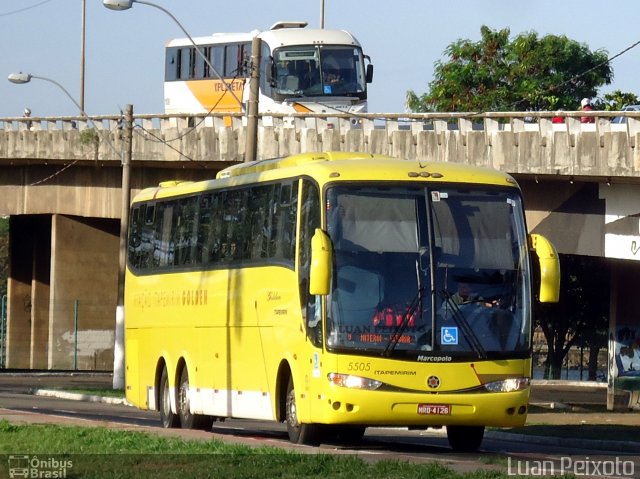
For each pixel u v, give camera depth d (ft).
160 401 179.63
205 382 162.81
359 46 328.29
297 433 135.54
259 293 146.61
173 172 341.62
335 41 326.85
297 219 136.36
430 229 130.41
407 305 128.06
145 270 186.39
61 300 402.93
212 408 160.15
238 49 358.43
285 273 138.92
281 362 139.54
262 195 148.46
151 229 185.78
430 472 92.94
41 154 367.04
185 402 170.60
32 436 121.70
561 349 449.48
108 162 350.23
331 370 126.82
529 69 460.96
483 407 127.95
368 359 126.62
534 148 229.25
